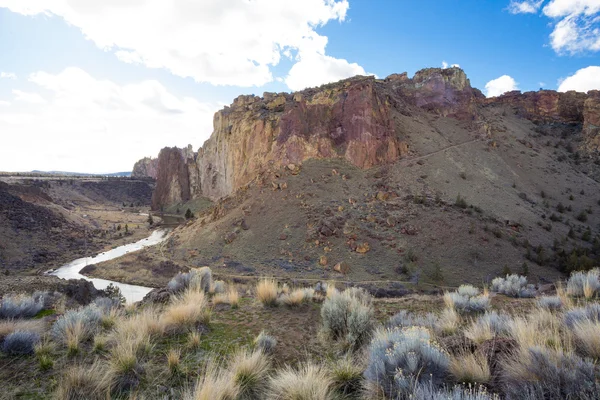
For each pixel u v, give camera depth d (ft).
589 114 456.04
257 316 24.49
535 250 171.12
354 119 280.72
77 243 234.17
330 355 17.74
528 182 297.33
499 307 27.07
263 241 182.91
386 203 207.51
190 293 27.35
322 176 240.12
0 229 199.00
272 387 12.91
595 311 15.78
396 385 11.12
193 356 16.24
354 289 33.35
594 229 230.68
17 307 21.30
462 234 173.47
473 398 8.91
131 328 17.66
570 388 8.83
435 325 20.15
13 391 11.83
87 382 12.32
